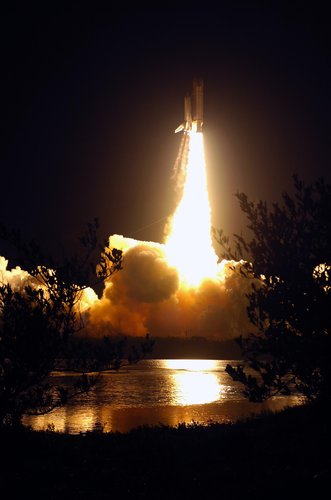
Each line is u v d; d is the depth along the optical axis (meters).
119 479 17.41
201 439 22.95
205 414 46.28
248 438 21.52
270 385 18.16
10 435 21.02
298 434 20.33
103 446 21.95
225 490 15.88
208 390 71.56
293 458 17.77
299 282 17.95
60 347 20.72
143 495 15.92
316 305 17.75
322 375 17.95
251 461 18.39
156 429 27.80
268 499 14.80
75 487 16.69
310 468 16.55
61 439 23.44
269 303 18.16
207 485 16.59
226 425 27.52
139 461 19.39
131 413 47.88
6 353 20.12
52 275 21.11
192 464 18.94
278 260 18.22
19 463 18.94
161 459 19.44
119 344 21.48
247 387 19.20
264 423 24.25
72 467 18.80
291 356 17.84
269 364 18.58
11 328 20.23
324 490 14.70
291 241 18.44
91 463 19.30
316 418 21.45
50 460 19.42
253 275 18.92
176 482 17.02
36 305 21.28
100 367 21.36
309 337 17.84
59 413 47.53
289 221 18.59
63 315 21.16
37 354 20.17
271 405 48.59
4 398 20.31
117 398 61.25
